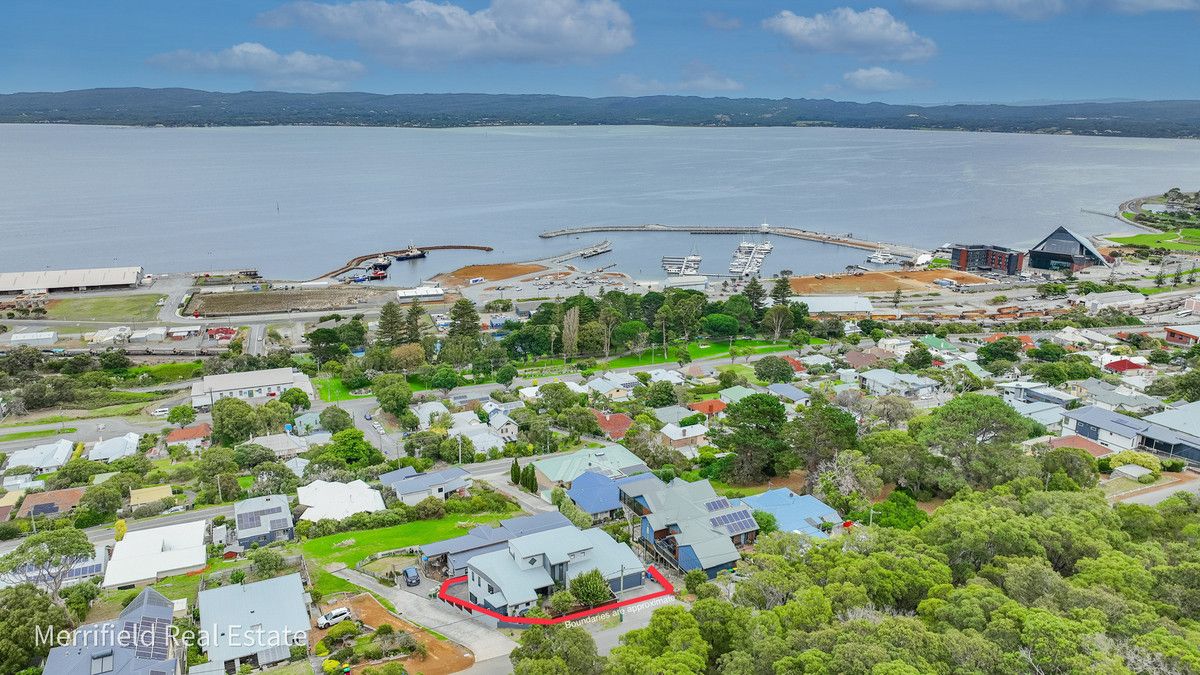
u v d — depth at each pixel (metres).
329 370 188.38
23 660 69.00
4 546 101.69
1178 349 198.50
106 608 82.69
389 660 71.25
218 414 144.50
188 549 95.25
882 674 53.84
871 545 80.00
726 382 172.12
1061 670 55.62
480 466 130.12
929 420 120.94
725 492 113.31
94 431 152.12
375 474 124.75
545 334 199.62
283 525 102.44
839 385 171.00
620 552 88.25
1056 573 69.81
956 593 67.44
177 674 67.94
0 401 161.62
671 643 64.06
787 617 66.00
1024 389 155.38
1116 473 113.25
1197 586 69.31
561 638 65.69
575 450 136.88
